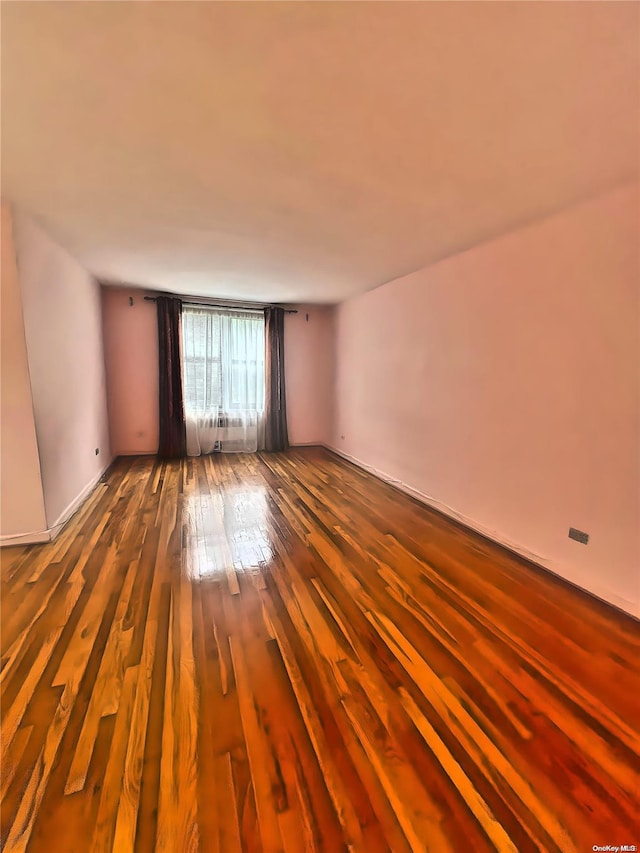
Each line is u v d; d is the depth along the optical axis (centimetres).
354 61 117
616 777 120
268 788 115
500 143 159
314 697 147
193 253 316
